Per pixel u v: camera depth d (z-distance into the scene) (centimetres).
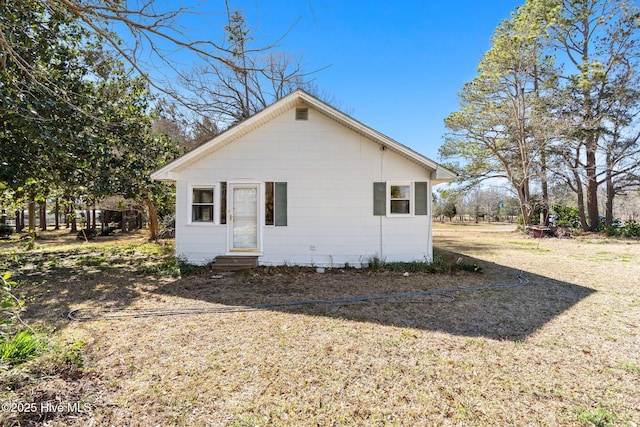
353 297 577
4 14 536
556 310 496
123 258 1062
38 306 520
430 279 729
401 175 877
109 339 384
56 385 274
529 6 1786
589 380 294
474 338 388
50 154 734
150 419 237
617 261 959
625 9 1617
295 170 881
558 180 1906
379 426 231
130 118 966
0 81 608
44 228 2794
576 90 1750
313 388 280
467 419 239
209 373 305
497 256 1077
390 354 345
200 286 666
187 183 888
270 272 810
